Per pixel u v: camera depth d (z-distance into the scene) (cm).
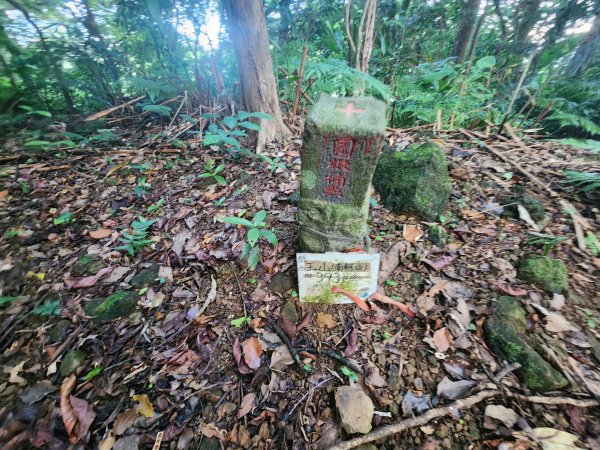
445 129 349
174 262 220
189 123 370
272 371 160
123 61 412
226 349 170
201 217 254
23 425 142
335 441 136
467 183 265
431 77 364
